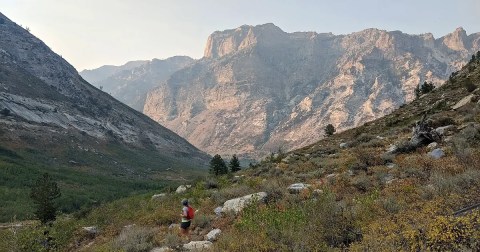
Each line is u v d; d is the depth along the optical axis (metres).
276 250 9.09
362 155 18.92
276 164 29.02
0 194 63.69
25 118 163.25
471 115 23.20
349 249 7.57
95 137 191.88
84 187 91.81
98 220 22.16
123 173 145.75
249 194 17.06
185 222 13.49
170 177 159.00
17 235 15.20
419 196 10.50
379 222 8.09
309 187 15.27
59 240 17.02
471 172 10.89
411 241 6.39
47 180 29.88
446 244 6.08
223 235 11.34
